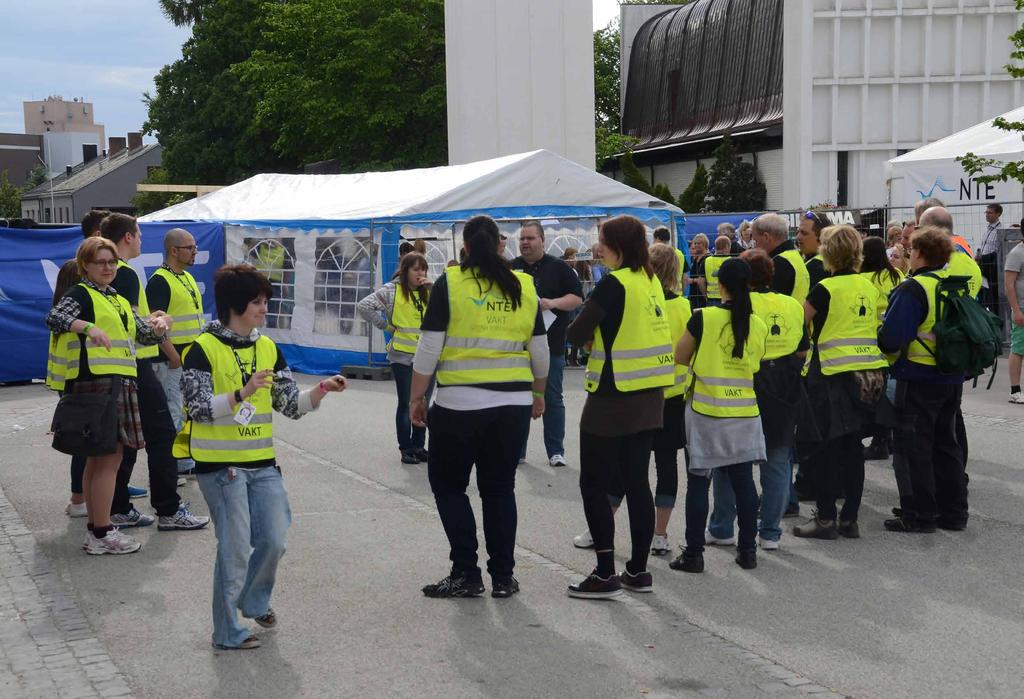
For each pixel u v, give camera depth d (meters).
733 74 48.06
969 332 7.06
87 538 7.04
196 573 6.59
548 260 9.52
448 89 33.28
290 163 45.91
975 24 30.03
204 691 4.77
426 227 16.91
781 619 5.65
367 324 16.67
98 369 6.80
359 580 6.39
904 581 6.30
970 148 17.89
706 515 6.52
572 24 32.72
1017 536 7.25
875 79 30.53
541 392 6.17
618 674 4.91
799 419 6.97
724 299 6.43
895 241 12.51
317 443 10.97
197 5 49.06
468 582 6.04
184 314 8.49
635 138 55.09
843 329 7.01
